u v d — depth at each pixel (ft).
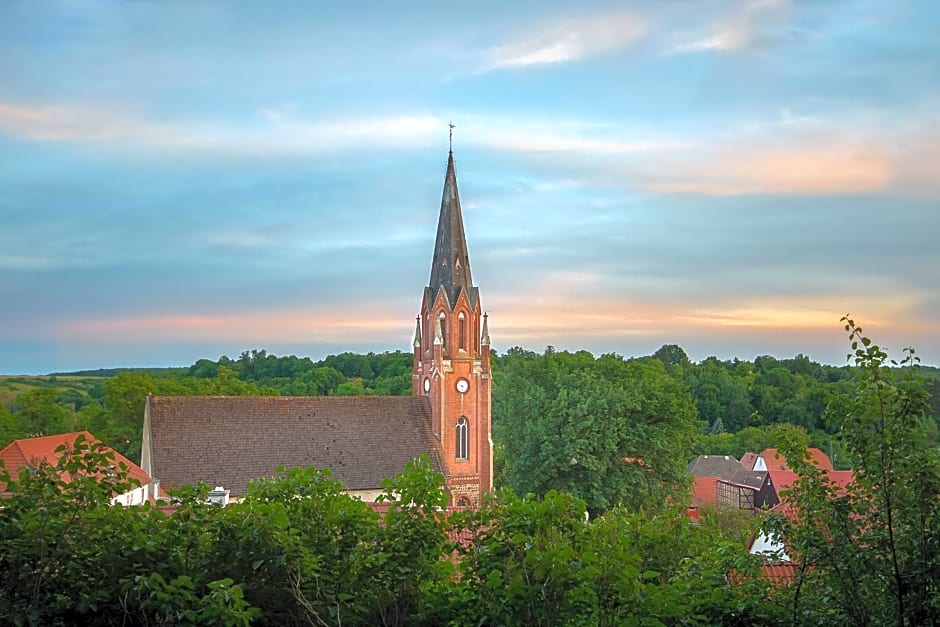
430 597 49.73
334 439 212.23
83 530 45.91
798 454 49.26
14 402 323.37
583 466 228.84
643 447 236.22
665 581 60.23
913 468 44.32
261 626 48.47
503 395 299.99
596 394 230.27
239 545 46.55
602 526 57.26
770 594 54.95
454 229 232.73
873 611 46.47
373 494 208.33
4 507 45.32
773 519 49.65
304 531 49.83
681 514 66.49
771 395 500.74
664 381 259.39
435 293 231.09
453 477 223.10
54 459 167.12
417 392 233.96
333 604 47.93
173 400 204.03
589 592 45.98
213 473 196.95
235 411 207.21
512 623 46.14
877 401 45.06
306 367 563.48
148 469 202.69
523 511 48.01
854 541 46.52
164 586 43.50
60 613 45.27
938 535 44.14
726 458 406.62
